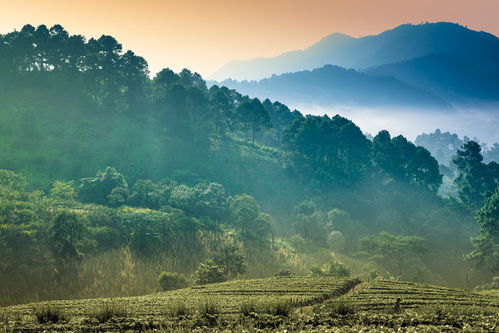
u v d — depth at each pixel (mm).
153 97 160500
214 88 194000
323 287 45906
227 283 51312
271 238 99625
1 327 24625
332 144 143125
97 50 149875
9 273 60469
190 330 22641
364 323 24438
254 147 155375
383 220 121188
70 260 66125
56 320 26297
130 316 27781
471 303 37281
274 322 23938
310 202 116438
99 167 117438
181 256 77812
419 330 20031
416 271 88812
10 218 67750
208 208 100125
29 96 139500
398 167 145375
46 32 146125
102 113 145125
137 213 82250
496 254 89688
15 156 112062
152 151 131500
